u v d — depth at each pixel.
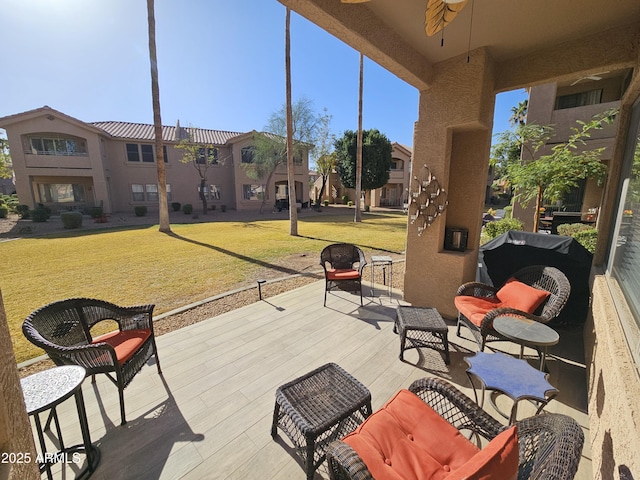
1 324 0.74
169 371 2.70
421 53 3.21
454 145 3.84
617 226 2.62
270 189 22.83
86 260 7.38
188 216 18.58
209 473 1.73
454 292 3.69
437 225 3.72
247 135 20.98
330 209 25.16
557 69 3.04
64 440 1.96
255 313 3.96
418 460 1.35
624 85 3.95
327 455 1.30
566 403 2.28
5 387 0.74
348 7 2.27
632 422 1.08
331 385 1.93
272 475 1.72
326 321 3.70
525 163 6.63
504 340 2.70
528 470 1.14
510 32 2.77
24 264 7.03
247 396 2.37
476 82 3.16
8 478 0.68
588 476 1.71
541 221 9.26
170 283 5.54
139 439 1.96
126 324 2.62
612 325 1.84
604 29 2.71
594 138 8.18
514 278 3.21
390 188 28.80
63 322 2.27
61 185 19.14
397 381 2.53
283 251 8.35
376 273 5.94
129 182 19.59
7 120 15.57
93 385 2.52
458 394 1.57
